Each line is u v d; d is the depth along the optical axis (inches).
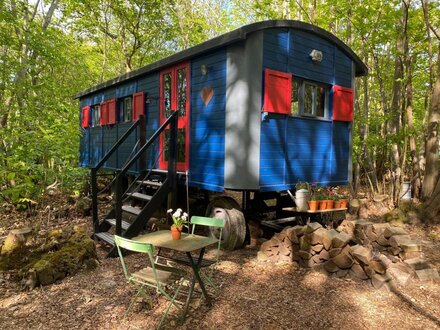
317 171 245.0
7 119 335.6
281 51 215.2
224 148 214.1
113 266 184.1
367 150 367.6
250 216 239.1
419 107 462.9
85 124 448.1
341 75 259.6
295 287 154.9
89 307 137.3
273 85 207.2
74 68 592.4
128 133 261.1
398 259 179.9
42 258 169.9
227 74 210.2
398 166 334.6
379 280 152.3
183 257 195.3
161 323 119.2
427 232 259.4
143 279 128.1
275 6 452.1
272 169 213.5
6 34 339.9
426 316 128.9
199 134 238.5
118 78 342.6
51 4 457.7
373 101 462.3
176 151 239.9
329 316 128.6
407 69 317.1
